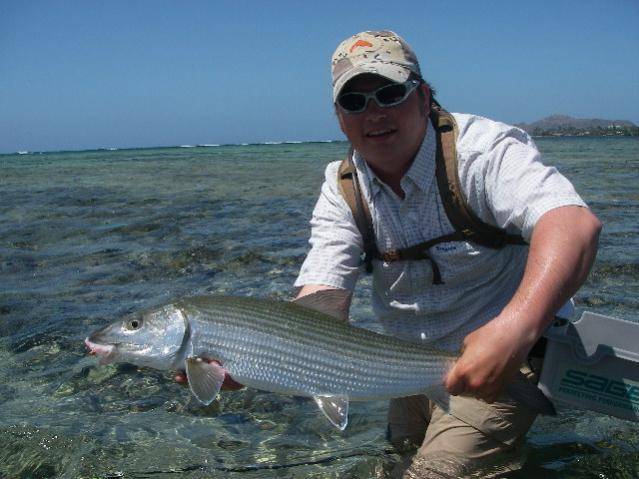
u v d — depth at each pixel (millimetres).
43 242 3520
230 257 2949
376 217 1182
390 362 1079
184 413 1440
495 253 1153
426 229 1149
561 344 1126
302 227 3812
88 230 3885
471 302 1188
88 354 1789
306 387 1085
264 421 1396
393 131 1086
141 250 3174
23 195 6414
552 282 900
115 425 1377
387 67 1065
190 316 1104
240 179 8078
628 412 1087
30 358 1768
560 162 9102
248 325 1086
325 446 1279
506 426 1131
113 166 13141
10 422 1388
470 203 1116
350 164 1216
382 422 1386
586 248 926
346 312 1227
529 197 1004
